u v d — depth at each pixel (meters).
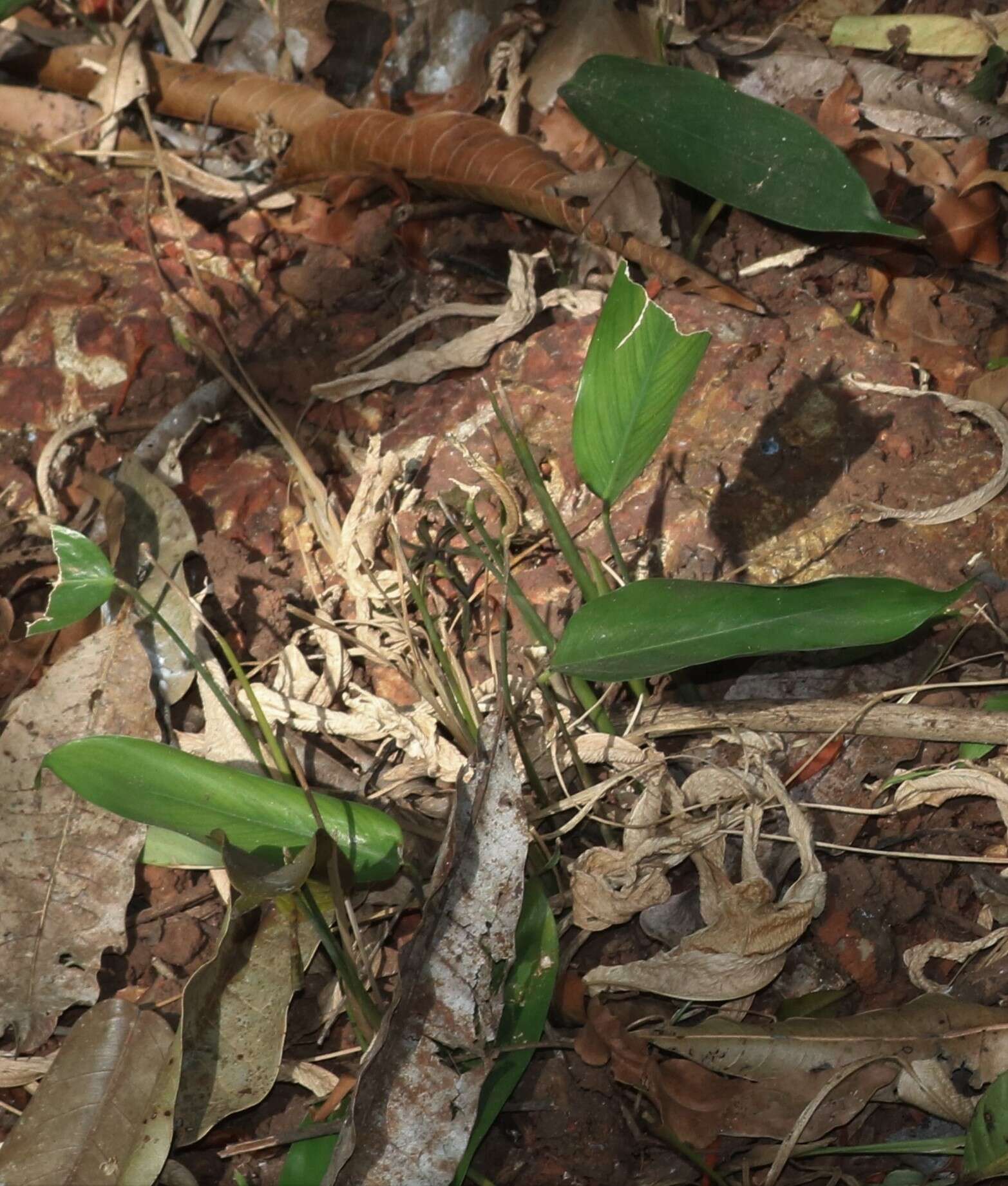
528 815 0.94
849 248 1.11
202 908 0.95
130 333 1.09
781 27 1.19
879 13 1.22
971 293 1.10
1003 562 1.00
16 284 1.11
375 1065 0.85
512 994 0.89
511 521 0.96
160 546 0.99
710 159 1.04
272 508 1.05
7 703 0.99
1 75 1.21
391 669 1.00
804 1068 0.89
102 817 0.93
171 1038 0.89
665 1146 0.90
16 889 0.92
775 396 1.04
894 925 0.93
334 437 1.07
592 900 0.91
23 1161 0.87
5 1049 0.92
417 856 0.95
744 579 1.00
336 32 1.21
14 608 1.03
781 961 0.90
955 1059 0.89
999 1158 0.85
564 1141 0.89
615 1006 0.91
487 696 0.97
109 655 0.95
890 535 1.01
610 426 0.91
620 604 0.89
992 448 1.03
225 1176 0.89
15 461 1.06
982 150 1.10
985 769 0.94
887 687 0.98
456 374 1.09
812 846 0.91
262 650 1.00
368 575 1.00
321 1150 0.88
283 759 0.93
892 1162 0.90
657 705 0.97
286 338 1.12
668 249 1.10
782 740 0.96
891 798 0.96
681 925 0.93
